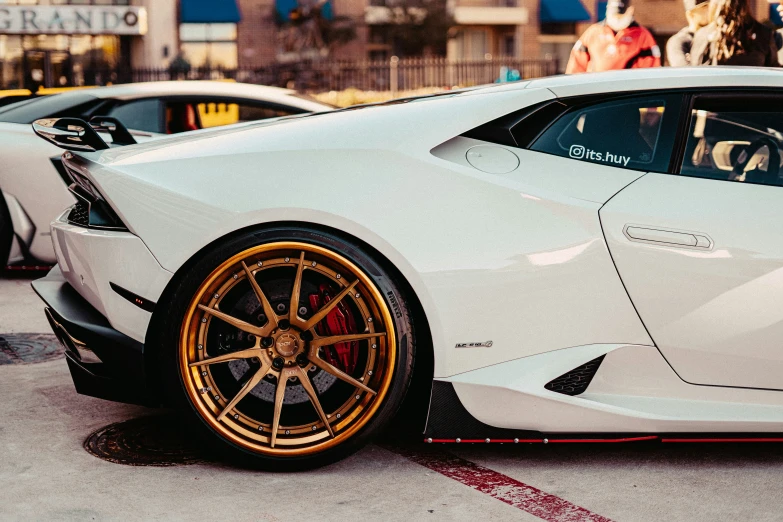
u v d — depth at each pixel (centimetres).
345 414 265
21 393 339
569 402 263
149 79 2048
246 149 265
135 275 257
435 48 2981
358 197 257
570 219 261
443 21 2941
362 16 2917
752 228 263
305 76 2172
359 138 266
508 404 263
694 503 251
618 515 243
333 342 261
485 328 259
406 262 255
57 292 286
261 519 236
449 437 268
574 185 266
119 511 239
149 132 589
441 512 242
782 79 279
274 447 263
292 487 257
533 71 2333
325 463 266
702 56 665
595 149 272
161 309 259
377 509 243
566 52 3097
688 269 261
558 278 259
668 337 264
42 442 288
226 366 269
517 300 259
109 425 304
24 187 534
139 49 2558
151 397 266
